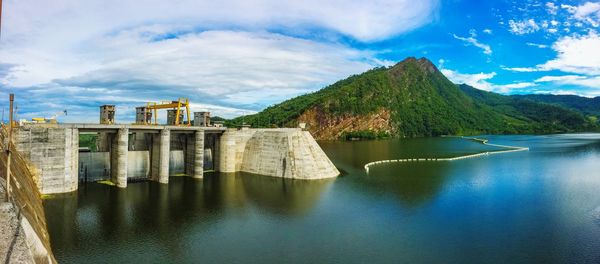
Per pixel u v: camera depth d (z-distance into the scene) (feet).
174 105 278.67
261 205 195.21
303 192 225.15
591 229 161.68
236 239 148.05
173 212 179.52
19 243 75.31
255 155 282.97
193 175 261.65
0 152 119.55
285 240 147.74
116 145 219.41
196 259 129.39
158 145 238.07
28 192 126.41
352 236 152.76
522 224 168.55
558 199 215.10
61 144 195.11
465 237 152.46
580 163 373.20
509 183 263.49
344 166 337.11
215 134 286.05
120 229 155.33
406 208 193.47
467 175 296.51
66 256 128.67
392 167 335.47
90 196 199.41
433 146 577.43
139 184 233.35
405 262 128.98
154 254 132.67
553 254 135.64
